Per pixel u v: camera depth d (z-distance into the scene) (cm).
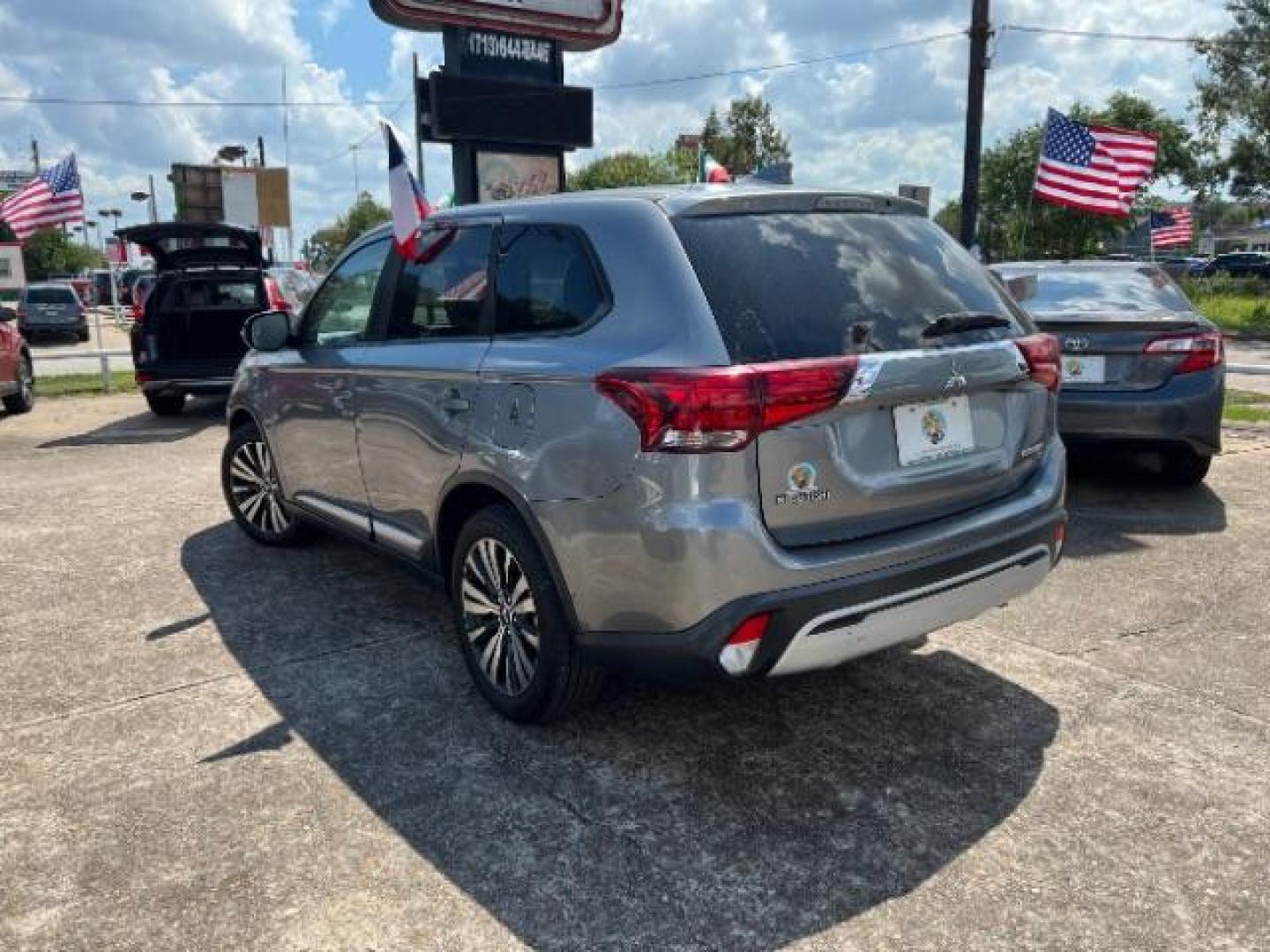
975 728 344
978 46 1502
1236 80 3400
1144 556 520
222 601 477
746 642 278
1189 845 278
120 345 2531
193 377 1059
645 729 346
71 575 518
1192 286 3416
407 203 393
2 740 342
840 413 284
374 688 380
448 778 316
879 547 292
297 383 465
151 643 427
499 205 367
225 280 1084
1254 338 2178
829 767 321
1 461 838
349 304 449
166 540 581
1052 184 1331
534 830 288
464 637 365
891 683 379
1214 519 584
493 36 1466
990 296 342
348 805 302
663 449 273
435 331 379
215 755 331
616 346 293
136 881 267
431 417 362
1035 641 416
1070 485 671
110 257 3266
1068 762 322
